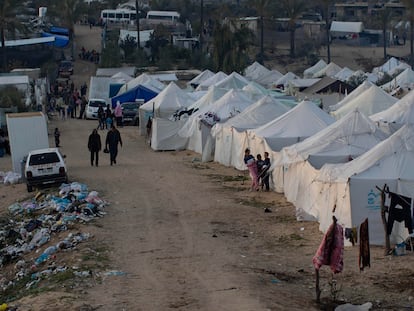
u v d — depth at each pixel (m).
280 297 25.84
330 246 25.45
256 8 169.12
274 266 30.95
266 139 54.69
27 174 52.75
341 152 44.81
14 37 147.75
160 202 46.25
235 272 29.53
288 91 109.88
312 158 43.97
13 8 134.25
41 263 33.50
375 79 122.88
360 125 47.06
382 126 56.84
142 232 37.91
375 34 187.75
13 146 58.41
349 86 101.94
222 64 140.75
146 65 157.25
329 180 37.09
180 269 30.08
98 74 139.38
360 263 29.23
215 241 35.75
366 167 35.38
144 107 85.19
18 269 34.25
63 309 23.98
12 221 44.19
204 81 114.88
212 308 24.14
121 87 110.00
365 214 34.41
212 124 69.25
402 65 130.38
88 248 34.25
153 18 189.38
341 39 188.50
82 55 164.38
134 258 32.25
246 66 142.50
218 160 63.78
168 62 153.12
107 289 26.80
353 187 34.50
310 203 40.81
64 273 29.48
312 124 55.97
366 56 179.12
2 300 28.69
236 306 24.38
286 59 174.88
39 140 58.62
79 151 72.94
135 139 82.44
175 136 72.81
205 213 42.75
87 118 104.75
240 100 72.38
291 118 57.00
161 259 31.98
